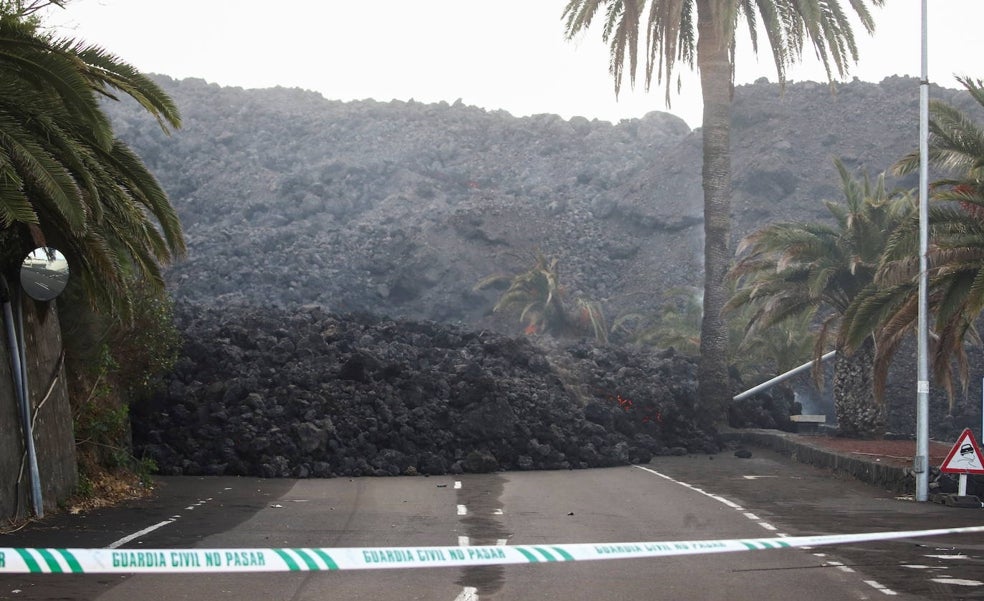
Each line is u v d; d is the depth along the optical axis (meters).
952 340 21.69
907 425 50.47
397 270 85.06
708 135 35.78
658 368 38.84
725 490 21.41
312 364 27.52
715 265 35.66
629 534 14.10
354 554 10.02
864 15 33.00
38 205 14.56
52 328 16.42
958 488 19.72
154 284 16.67
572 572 10.93
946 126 21.48
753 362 45.00
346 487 20.94
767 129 100.12
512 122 132.38
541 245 90.69
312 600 9.30
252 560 9.96
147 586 9.80
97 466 18.42
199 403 24.55
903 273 22.94
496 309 61.84
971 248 20.36
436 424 26.11
